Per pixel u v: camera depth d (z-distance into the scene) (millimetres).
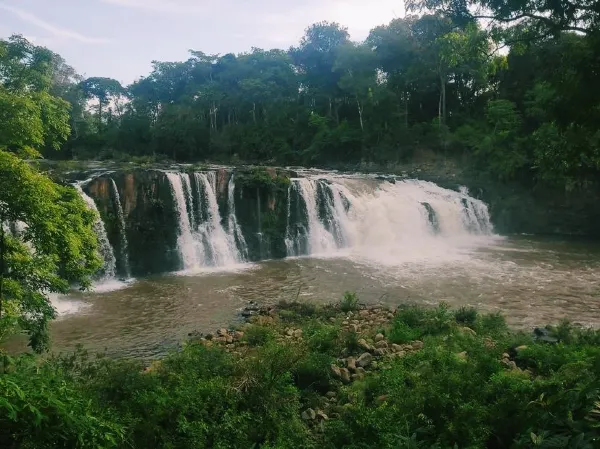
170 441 8016
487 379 9570
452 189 39875
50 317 13680
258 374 9961
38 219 12633
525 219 38094
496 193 39375
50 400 5047
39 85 33375
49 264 13727
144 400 8586
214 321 18109
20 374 5500
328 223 31906
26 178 12359
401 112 57531
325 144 58594
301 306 18906
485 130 48969
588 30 10484
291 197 31000
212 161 66500
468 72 50438
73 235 13695
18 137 16391
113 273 24750
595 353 11156
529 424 7344
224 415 8672
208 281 24156
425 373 9867
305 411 9766
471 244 33031
